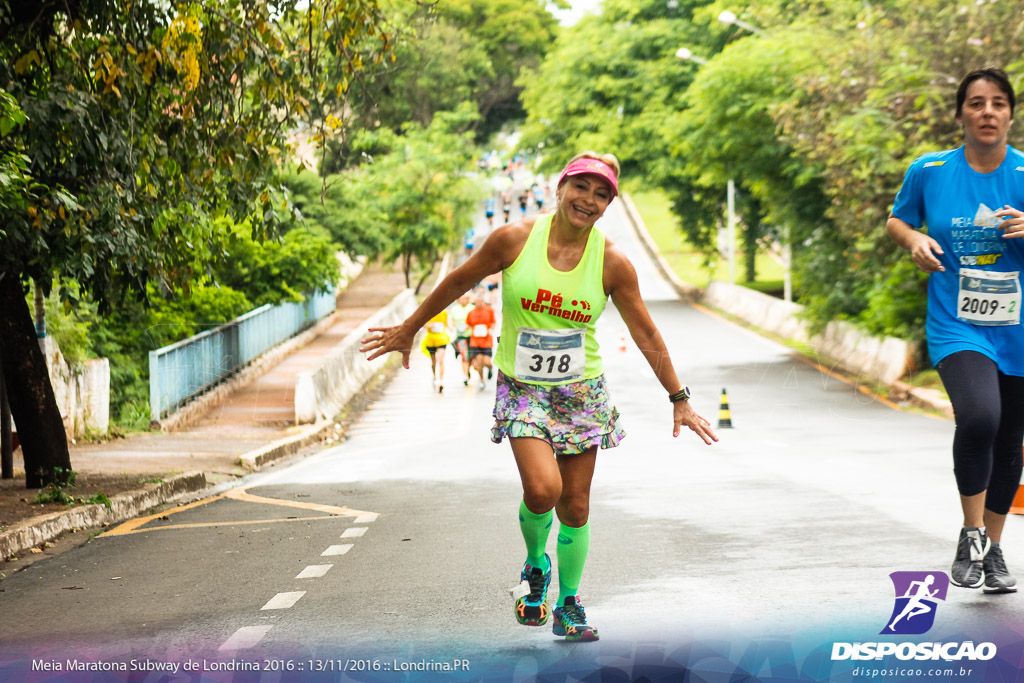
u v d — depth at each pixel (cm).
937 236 604
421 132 5531
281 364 3250
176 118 1206
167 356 2259
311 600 704
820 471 1270
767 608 622
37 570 881
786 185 3488
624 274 545
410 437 2058
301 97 1202
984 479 594
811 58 2730
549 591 689
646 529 920
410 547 895
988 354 593
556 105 5547
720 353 3288
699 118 3438
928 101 2245
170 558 905
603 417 555
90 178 1079
